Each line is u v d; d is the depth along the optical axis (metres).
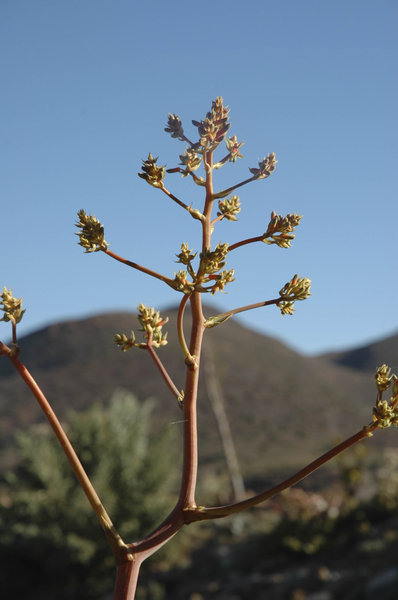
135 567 1.17
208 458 37.75
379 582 9.16
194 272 1.34
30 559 13.04
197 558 13.33
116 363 54.66
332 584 10.05
